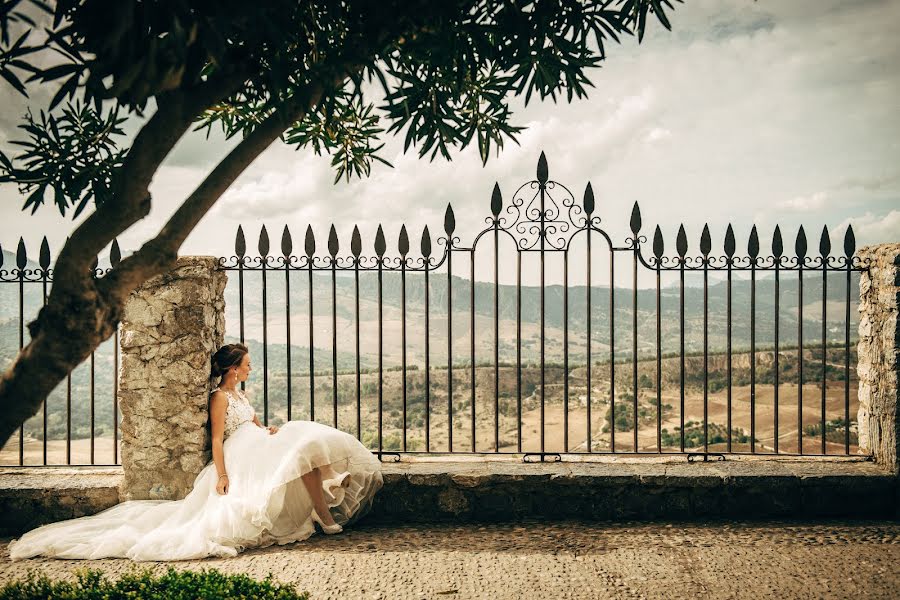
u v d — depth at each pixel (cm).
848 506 493
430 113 330
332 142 425
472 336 526
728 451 539
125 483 496
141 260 193
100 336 190
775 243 508
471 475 502
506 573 401
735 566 405
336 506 493
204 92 200
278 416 2766
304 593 277
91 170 310
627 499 500
